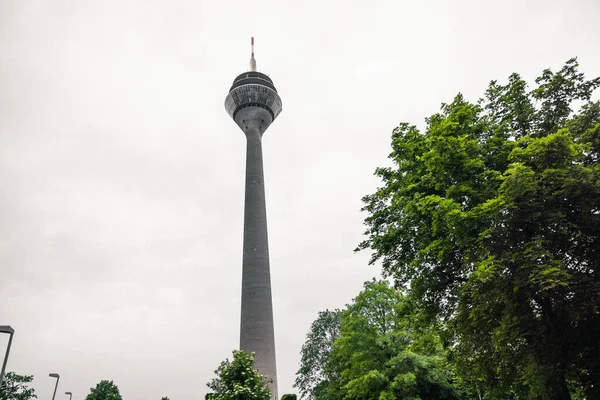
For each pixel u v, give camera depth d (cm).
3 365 1891
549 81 2206
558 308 1617
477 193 1853
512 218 1639
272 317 7838
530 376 1680
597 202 1599
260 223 8719
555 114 2138
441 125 2038
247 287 7944
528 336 1694
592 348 1653
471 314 1712
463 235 1812
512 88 2320
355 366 3566
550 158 1698
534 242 1561
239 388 2680
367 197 2667
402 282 2386
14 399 3098
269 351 7419
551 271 1410
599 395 1619
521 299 1616
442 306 2239
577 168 1612
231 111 10819
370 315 3891
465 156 1925
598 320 1616
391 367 3291
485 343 1952
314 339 7481
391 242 2362
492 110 2411
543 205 1622
